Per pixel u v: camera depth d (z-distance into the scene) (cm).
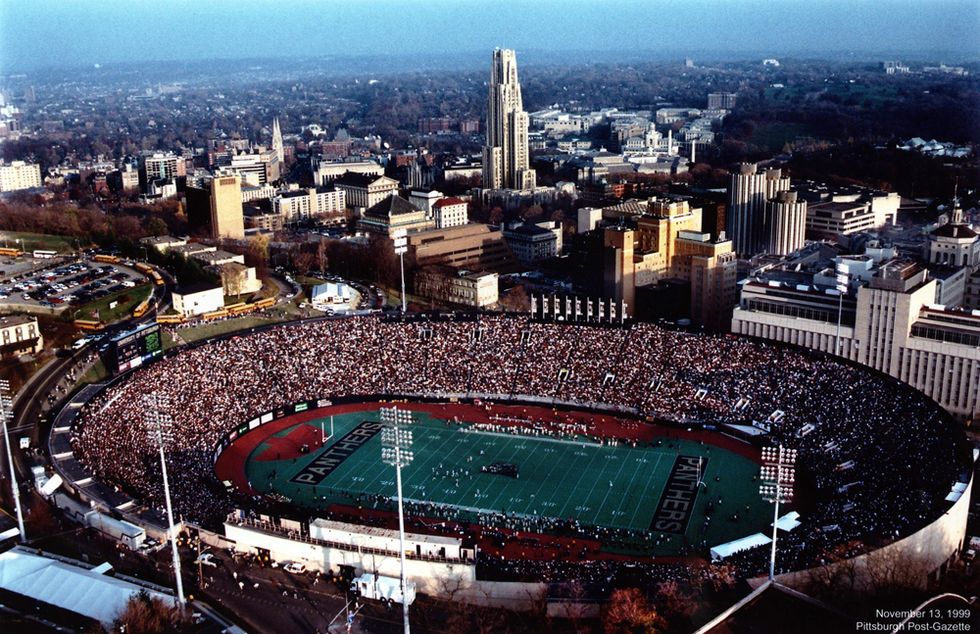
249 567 14838
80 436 19412
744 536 16788
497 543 16738
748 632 12350
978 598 13425
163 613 13125
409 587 13675
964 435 17600
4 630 13038
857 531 14925
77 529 16012
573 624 12950
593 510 18062
